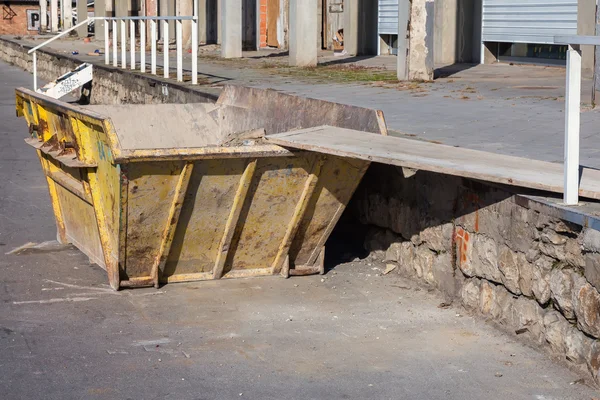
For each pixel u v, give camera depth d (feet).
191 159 22.65
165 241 24.04
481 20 69.82
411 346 20.57
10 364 19.51
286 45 102.94
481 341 20.81
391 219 26.78
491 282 21.89
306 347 20.58
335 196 25.16
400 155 22.17
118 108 32.17
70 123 25.49
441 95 45.42
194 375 18.95
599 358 18.01
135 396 17.90
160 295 24.29
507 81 52.49
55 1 159.74
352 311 23.09
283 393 18.04
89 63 77.46
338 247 29.27
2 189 39.96
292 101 30.50
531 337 20.36
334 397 17.87
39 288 24.98
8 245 29.89
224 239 24.72
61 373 19.02
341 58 81.87
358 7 86.02
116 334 21.39
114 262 24.35
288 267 25.86
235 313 22.93
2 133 57.72
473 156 23.15
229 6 82.33
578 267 18.65
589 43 17.72
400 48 54.13
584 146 29.07
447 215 23.63
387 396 17.90
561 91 45.91
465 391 18.10
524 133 32.30
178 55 55.88
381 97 45.06
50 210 35.63
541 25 63.72
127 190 22.72
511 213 20.77
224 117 33.81
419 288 24.97
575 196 19.01
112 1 128.16
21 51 118.01
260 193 24.32
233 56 83.30
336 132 25.71
